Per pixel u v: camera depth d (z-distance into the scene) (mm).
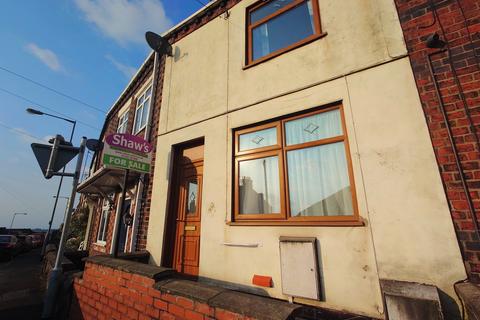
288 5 4871
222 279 4051
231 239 4141
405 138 3098
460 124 2840
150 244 5242
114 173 6910
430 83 3100
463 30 3059
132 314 3080
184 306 2549
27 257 20828
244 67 4910
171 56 6750
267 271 3660
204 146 5047
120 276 3443
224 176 4570
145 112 8312
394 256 2855
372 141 3293
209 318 2311
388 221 2977
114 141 4695
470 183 2666
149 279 3018
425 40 3250
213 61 5578
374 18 3713
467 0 3123
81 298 4102
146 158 5090
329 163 3703
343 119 3656
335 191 3562
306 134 3977
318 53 4090
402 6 3529
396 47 3424
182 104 5855
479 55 2914
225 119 4895
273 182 4141
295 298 3322
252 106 4586
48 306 4766
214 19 5938
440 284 2582
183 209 5250
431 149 2932
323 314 3086
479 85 2834
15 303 6039
